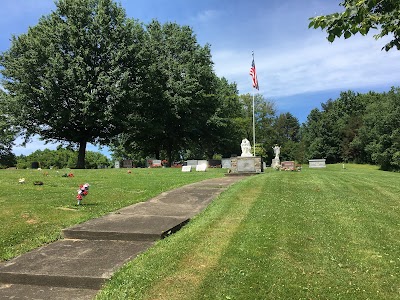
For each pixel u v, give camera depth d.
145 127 39.81
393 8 4.91
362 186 14.99
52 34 34.72
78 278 5.36
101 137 40.47
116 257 6.24
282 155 104.19
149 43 41.72
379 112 57.94
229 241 6.70
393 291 4.83
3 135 36.47
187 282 5.03
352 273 5.38
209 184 15.18
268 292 4.74
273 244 6.51
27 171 22.33
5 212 9.25
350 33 5.07
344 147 77.69
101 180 17.30
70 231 7.58
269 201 10.64
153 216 9.01
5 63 35.12
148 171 24.94
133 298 4.71
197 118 49.03
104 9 37.19
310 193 12.47
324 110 114.12
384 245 6.67
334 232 7.39
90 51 35.16
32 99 33.84
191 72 45.97
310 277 5.18
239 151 69.56
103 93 35.22
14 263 6.05
